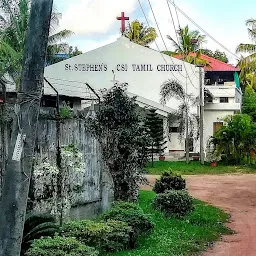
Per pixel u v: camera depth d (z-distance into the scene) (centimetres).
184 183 1780
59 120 1230
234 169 3200
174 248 1141
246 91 5241
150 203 1691
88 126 1342
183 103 3769
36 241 881
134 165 1358
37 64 615
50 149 1186
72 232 1002
